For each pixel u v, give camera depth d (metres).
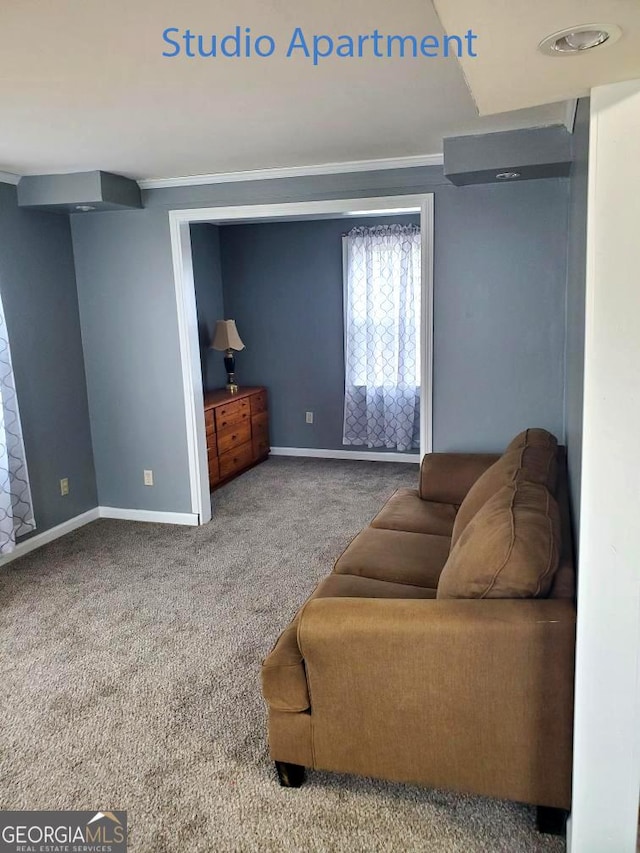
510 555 1.82
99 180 3.73
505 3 0.88
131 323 4.38
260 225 6.15
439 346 3.68
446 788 1.87
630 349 1.34
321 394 6.27
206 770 2.13
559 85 1.25
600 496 1.42
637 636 1.47
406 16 1.74
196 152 3.31
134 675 2.70
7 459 3.70
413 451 6.03
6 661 2.83
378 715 1.86
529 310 3.50
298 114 2.65
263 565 3.81
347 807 1.96
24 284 4.00
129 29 1.78
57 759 2.21
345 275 5.86
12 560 3.96
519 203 3.41
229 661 2.79
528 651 1.70
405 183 3.59
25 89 2.26
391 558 2.67
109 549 4.11
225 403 5.47
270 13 1.71
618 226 1.30
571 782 1.74
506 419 3.65
